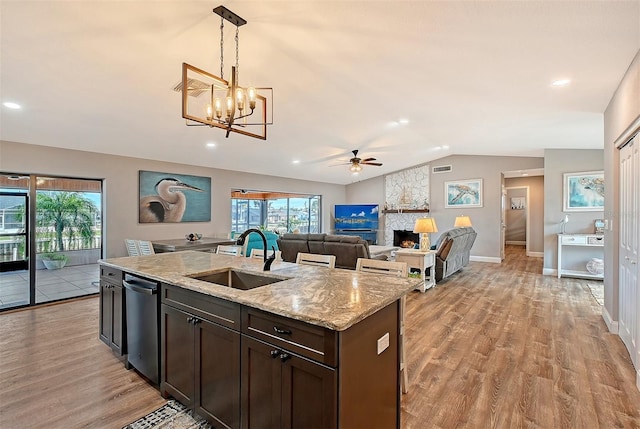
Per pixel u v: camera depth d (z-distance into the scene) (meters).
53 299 4.59
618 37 2.21
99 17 2.20
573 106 3.75
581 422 1.95
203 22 2.32
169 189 5.91
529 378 2.46
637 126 2.50
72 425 1.93
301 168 7.73
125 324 2.58
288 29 2.41
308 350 1.39
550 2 1.87
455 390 2.30
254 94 2.49
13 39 2.34
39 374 2.52
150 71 2.98
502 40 2.35
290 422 1.46
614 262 3.32
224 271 2.51
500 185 8.09
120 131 4.33
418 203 9.31
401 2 2.00
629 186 2.85
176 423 1.95
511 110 4.14
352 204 10.37
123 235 5.27
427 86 3.46
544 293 5.03
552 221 6.45
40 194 4.50
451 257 5.93
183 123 4.29
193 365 1.94
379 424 1.63
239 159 6.38
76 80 3.00
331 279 2.08
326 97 3.91
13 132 3.94
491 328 3.52
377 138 6.02
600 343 3.11
